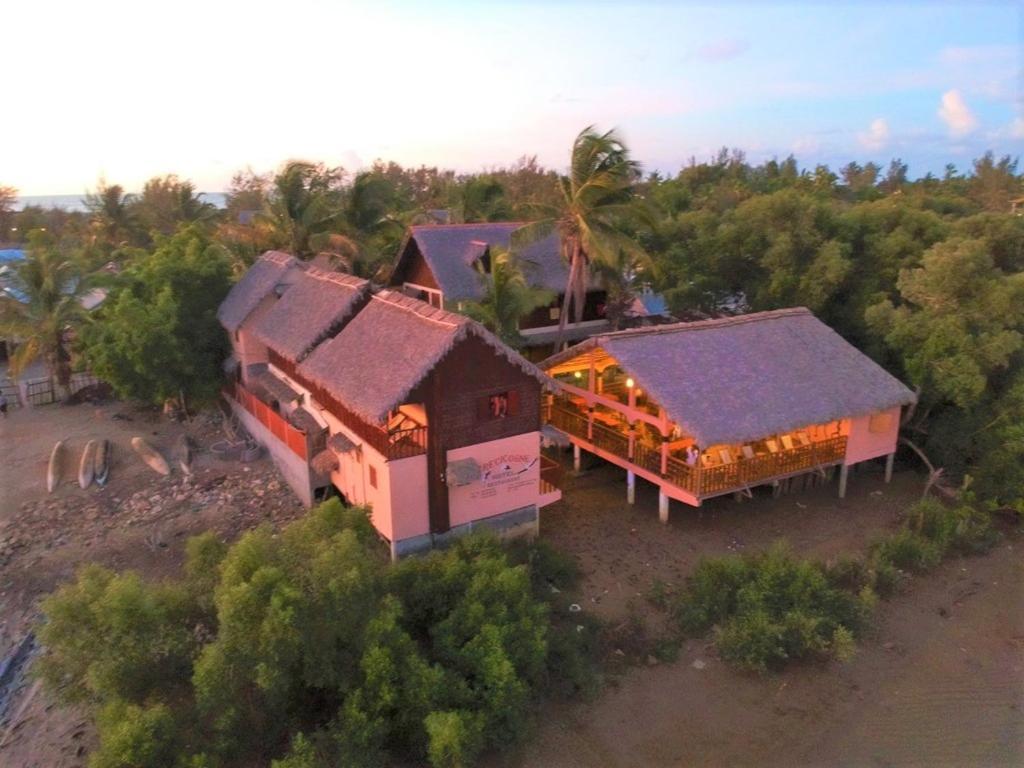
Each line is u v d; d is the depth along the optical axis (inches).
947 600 805.9
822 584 745.6
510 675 572.1
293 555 559.2
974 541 904.9
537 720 616.4
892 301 1190.3
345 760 513.0
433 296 1445.6
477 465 810.2
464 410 809.5
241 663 498.3
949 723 624.7
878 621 765.3
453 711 537.3
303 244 1643.7
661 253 1478.8
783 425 893.8
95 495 1008.9
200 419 1305.4
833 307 1264.8
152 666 529.7
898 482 1085.1
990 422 1034.1
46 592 793.6
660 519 954.7
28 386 1416.1
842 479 1024.9
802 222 1273.4
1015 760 581.9
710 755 589.0
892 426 1039.0
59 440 1208.8
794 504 1011.9
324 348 933.2
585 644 705.6
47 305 1373.0
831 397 954.7
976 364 990.4
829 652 698.2
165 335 1203.2
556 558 834.8
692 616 737.6
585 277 1352.1
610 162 1179.3
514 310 1093.8
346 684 551.2
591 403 1053.8
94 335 1273.4
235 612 493.0
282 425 1018.7
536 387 853.8
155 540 887.7
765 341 1019.3
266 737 551.2
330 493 978.7
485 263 1407.5
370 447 816.3
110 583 535.5
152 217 2549.2
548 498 904.9
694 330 999.6
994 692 663.1
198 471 1078.4
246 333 1191.6
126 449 1166.3
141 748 470.6
